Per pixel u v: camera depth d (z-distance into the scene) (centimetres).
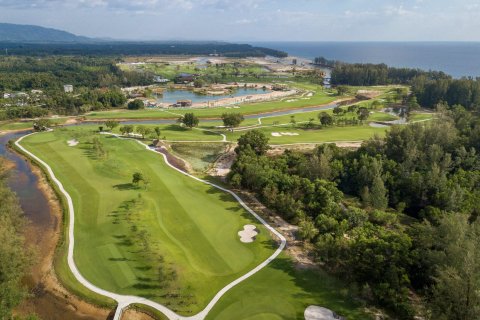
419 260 5341
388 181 8425
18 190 8888
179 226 7031
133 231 6769
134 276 5566
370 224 6706
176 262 5878
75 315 4953
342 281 5475
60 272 5688
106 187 8794
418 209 8238
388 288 4928
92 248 6278
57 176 9550
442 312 4344
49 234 6912
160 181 9269
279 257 6066
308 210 7381
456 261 4731
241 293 5212
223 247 6359
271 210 7794
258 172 8488
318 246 5922
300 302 5031
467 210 7256
